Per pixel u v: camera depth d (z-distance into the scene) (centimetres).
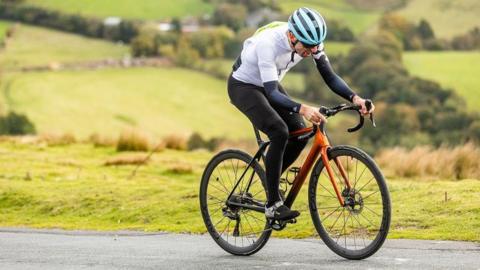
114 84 10375
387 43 9475
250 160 793
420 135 6444
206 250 837
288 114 765
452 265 692
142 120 9288
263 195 878
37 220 1336
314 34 718
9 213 1429
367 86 8556
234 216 807
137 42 11600
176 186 1502
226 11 12512
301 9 730
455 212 999
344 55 9356
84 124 9000
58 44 12475
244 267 720
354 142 6462
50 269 738
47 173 1962
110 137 2747
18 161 2216
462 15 11894
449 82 8888
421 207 1048
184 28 12175
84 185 1616
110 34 12700
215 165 820
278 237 941
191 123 9281
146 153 2488
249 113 762
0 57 11619
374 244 716
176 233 1030
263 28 764
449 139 6569
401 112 6675
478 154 1867
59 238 987
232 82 777
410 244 816
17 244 916
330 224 891
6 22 13300
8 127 7556
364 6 12350
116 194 1457
